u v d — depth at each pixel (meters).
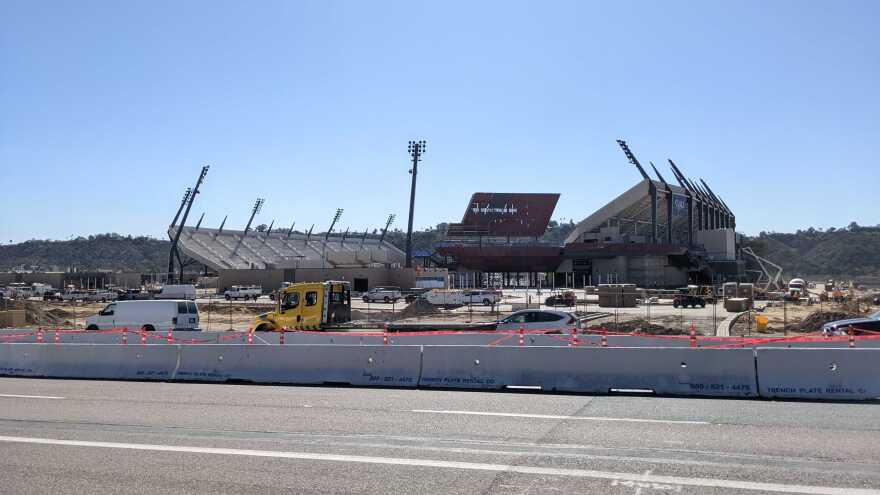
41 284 100.38
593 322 41.59
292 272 91.94
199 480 8.01
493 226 113.75
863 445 9.47
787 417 11.67
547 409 12.68
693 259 108.12
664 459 8.77
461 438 10.16
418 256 119.06
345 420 11.70
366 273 86.88
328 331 33.44
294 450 9.48
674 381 14.46
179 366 18.11
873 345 19.19
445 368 15.99
